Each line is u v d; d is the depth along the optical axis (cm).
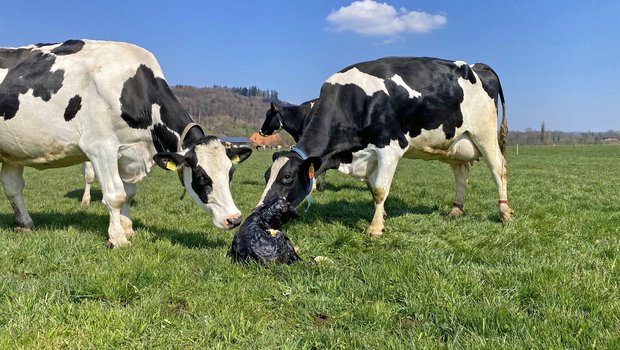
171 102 380
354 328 217
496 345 190
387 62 457
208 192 340
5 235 382
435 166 1573
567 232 419
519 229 429
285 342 200
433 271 279
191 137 369
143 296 246
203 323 216
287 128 761
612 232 417
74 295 244
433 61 466
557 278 266
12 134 379
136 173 392
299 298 251
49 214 526
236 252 315
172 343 199
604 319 214
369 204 614
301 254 353
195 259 323
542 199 672
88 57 371
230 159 359
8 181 413
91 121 361
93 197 715
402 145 446
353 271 295
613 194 746
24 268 296
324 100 437
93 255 330
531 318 219
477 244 377
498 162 486
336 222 474
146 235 398
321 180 792
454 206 542
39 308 223
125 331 204
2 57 388
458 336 204
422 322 225
